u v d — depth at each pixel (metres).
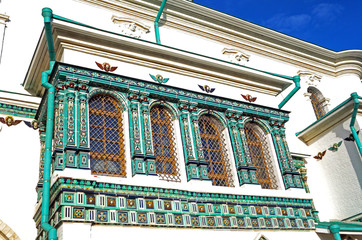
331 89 17.27
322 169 14.34
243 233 9.03
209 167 9.78
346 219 13.23
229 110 10.61
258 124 11.11
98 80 8.95
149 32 13.58
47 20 8.48
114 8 13.32
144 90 9.49
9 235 8.80
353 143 13.23
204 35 14.80
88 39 9.39
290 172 10.55
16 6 11.73
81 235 7.14
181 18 14.48
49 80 8.93
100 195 7.70
